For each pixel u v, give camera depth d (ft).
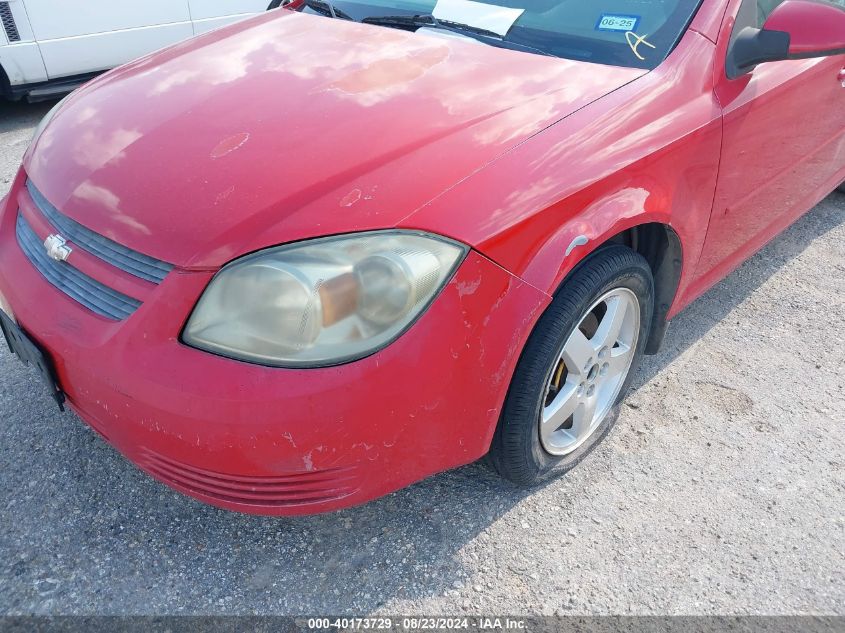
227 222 5.31
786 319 10.30
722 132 7.29
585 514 7.07
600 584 6.41
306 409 4.99
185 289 5.18
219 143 6.06
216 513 6.87
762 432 8.25
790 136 8.81
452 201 5.43
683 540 6.88
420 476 5.84
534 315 5.67
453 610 6.12
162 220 5.47
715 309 10.42
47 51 16.02
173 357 5.12
